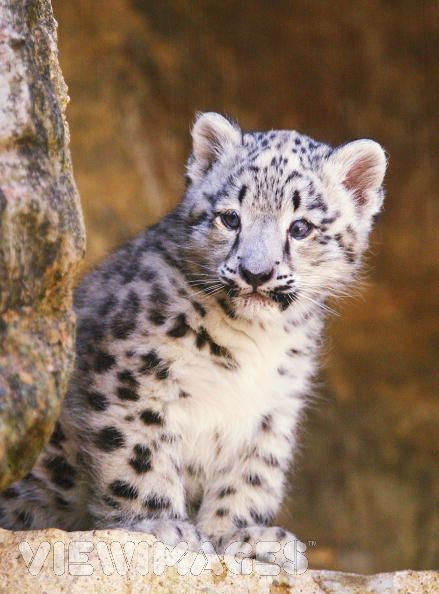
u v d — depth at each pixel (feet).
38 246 22.56
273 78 68.33
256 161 34.71
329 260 34.86
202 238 33.65
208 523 34.60
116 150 67.15
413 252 69.26
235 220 33.55
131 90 67.87
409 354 70.69
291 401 35.06
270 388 34.37
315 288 34.88
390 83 68.49
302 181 34.35
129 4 67.87
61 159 23.61
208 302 32.73
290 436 35.27
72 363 23.20
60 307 23.34
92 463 32.73
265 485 34.96
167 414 32.73
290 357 34.76
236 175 34.40
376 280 69.31
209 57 68.33
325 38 68.23
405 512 68.28
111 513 32.48
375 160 36.63
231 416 33.96
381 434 70.13
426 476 69.15
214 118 36.45
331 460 69.31
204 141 36.52
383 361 70.69
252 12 68.03
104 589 24.88
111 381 32.60
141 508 32.45
